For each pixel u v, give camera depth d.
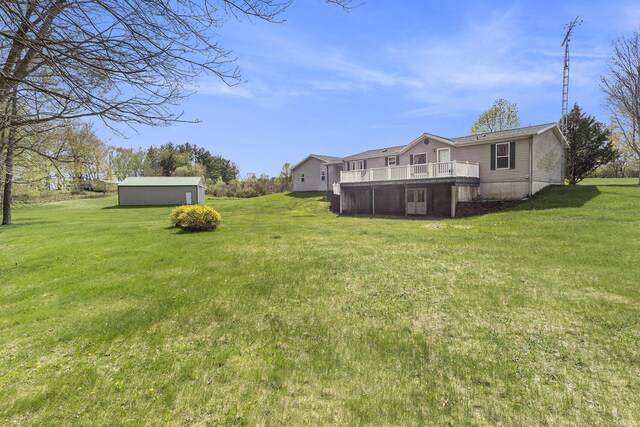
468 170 17.77
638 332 4.05
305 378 3.34
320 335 4.27
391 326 4.46
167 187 35.22
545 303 5.00
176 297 5.75
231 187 51.06
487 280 6.15
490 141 17.86
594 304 4.88
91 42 2.36
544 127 17.59
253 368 3.54
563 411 2.81
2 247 11.58
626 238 8.70
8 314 5.27
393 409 2.86
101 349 4.05
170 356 3.84
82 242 11.40
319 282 6.34
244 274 7.01
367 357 3.71
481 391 3.09
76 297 5.93
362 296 5.57
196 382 3.31
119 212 27.69
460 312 4.82
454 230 12.10
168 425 2.71
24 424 2.74
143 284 6.51
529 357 3.62
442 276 6.47
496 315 4.68
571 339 3.96
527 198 16.78
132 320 4.84
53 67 2.36
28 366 3.67
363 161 25.84
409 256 8.15
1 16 2.17
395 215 19.94
